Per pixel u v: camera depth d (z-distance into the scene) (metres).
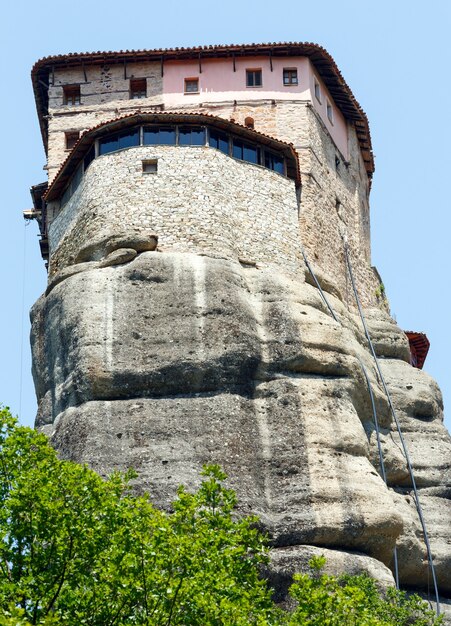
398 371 74.25
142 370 63.28
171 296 65.25
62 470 41.62
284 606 57.16
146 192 69.38
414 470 69.25
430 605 64.56
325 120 80.75
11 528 40.16
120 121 70.62
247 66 78.88
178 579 38.53
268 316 66.44
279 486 61.03
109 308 65.25
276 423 62.88
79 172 73.19
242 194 71.00
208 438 61.19
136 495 58.84
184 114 70.56
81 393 63.41
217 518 41.75
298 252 71.81
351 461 62.53
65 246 71.62
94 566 39.78
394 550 62.72
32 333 70.00
